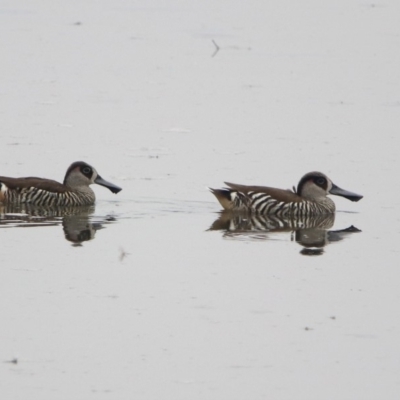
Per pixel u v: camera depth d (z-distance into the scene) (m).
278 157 23.06
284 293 14.38
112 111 27.53
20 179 20.20
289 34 40.50
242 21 43.25
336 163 22.52
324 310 13.71
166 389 11.26
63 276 14.90
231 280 14.88
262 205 19.45
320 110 27.78
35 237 17.20
